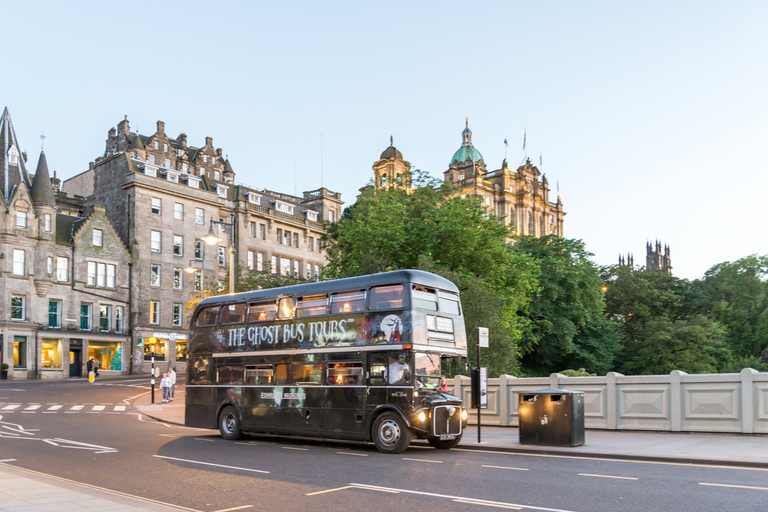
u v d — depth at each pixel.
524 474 12.64
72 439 19.11
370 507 9.72
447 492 10.84
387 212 38.94
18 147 58.38
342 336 18.05
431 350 17.08
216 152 95.94
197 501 10.27
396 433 16.41
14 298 54.91
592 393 20.30
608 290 80.06
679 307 82.06
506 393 22.41
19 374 54.09
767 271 77.31
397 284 17.30
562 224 113.81
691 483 11.40
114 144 86.25
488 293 33.00
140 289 64.38
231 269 31.97
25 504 9.25
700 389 18.25
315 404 18.27
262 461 14.79
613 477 12.14
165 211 67.25
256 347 20.09
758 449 15.03
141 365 63.47
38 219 57.12
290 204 81.31
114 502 9.51
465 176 104.50
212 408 20.92
